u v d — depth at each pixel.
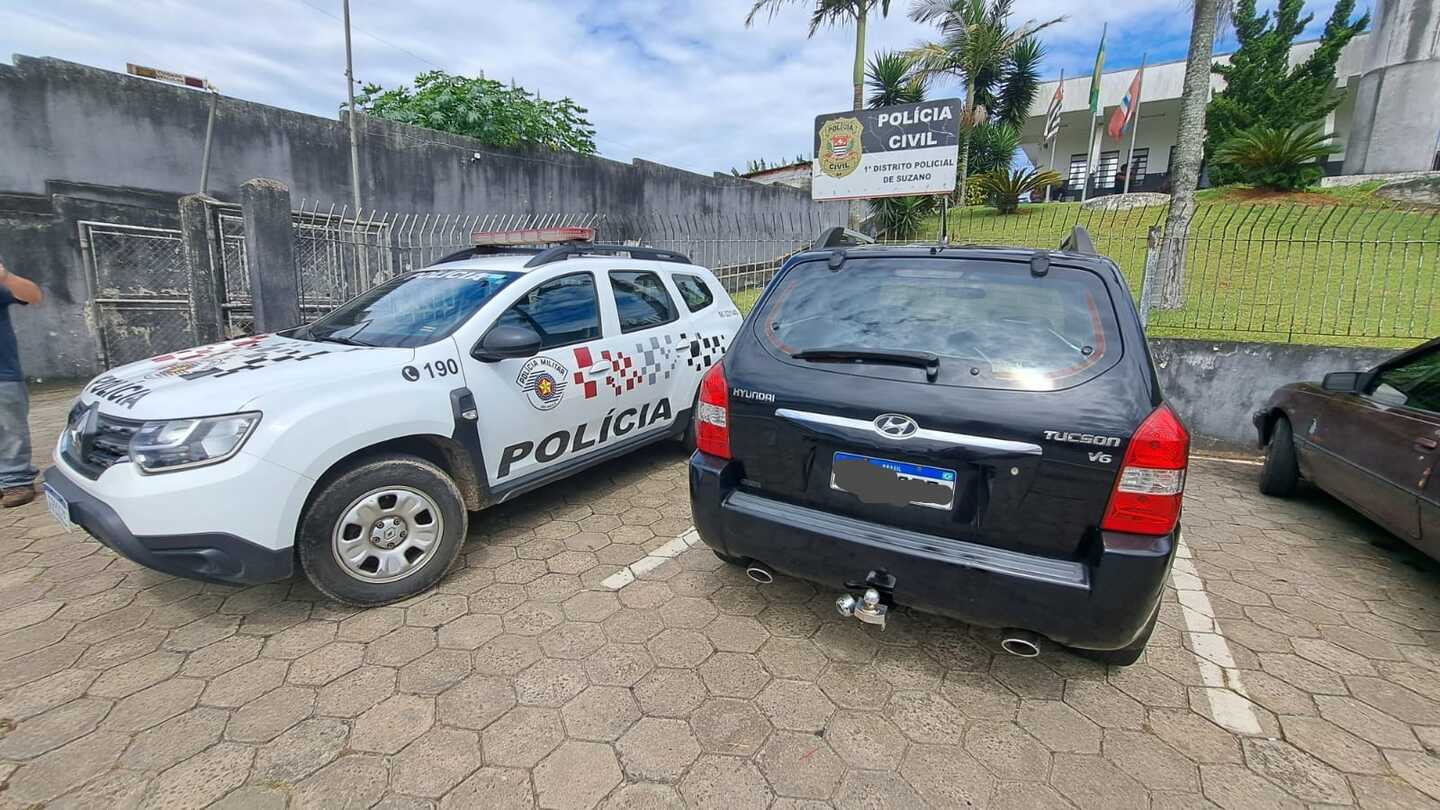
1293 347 5.21
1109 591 1.92
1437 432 2.88
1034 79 17.41
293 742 2.06
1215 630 2.76
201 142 7.75
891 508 2.22
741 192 15.26
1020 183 14.75
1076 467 1.95
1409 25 14.41
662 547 3.46
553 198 11.45
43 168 6.94
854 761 2.02
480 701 2.26
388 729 2.12
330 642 2.58
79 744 2.03
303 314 7.34
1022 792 1.91
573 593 2.99
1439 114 14.45
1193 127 7.47
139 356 7.71
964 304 2.32
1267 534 3.78
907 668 2.47
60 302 7.24
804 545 2.33
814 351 2.40
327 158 8.63
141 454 2.37
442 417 2.96
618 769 1.98
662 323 4.41
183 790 1.87
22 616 2.74
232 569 2.43
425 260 9.55
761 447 2.47
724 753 2.04
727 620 2.78
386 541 2.82
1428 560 3.43
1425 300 7.66
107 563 3.22
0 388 3.80
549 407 3.50
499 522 3.79
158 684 2.32
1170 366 5.61
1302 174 13.66
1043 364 2.09
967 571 2.06
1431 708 2.28
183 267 7.83
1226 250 10.38
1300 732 2.16
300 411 2.54
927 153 7.32
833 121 7.72
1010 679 2.42
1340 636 2.72
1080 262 2.29
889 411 2.17
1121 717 2.22
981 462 2.05
